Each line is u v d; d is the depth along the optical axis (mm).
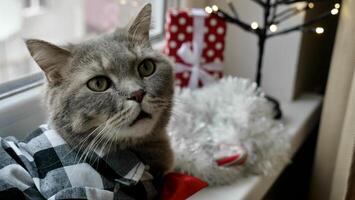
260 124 877
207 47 1014
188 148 800
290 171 1246
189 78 1024
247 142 845
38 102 788
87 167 619
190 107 918
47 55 624
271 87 1151
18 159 632
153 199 688
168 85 698
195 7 1102
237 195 761
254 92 966
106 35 698
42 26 914
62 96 640
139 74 664
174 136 829
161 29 1147
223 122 896
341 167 831
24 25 862
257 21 1098
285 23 1063
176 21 973
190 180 706
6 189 566
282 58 1103
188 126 863
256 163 835
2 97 759
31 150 652
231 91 958
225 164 795
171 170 753
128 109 612
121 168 640
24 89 804
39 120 803
